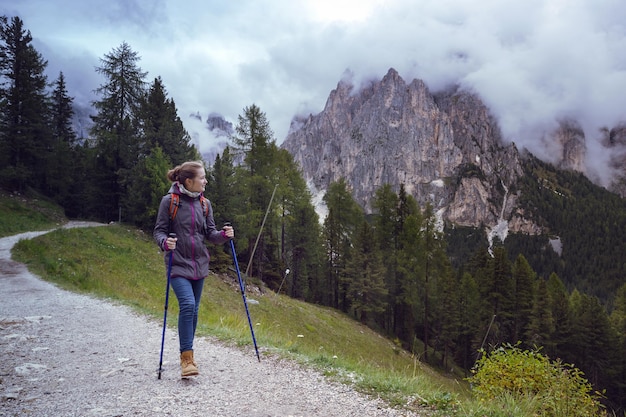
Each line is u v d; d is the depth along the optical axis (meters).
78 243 22.52
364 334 35.09
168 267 4.29
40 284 14.20
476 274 58.22
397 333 46.47
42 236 22.23
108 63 40.59
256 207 33.34
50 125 52.75
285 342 7.16
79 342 6.30
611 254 183.25
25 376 4.38
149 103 40.19
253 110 32.69
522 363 5.39
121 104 41.38
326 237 53.00
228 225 4.68
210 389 3.91
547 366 5.35
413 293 45.03
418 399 3.90
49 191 46.09
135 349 5.81
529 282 48.50
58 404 3.46
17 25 40.12
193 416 3.19
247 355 5.51
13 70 39.72
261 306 26.34
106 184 41.81
